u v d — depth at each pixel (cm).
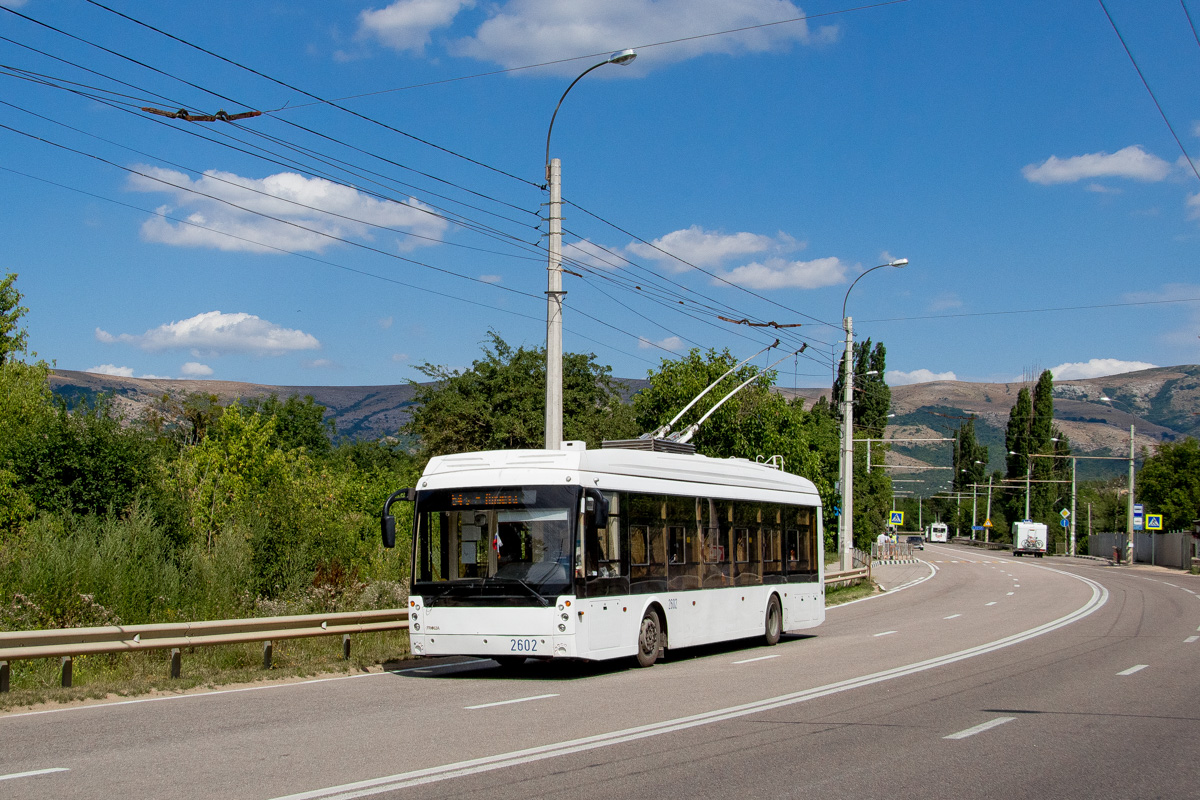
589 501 1467
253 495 2980
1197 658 1647
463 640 1431
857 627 2369
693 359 3778
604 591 1477
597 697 1232
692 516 1744
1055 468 10756
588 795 723
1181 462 9125
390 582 2109
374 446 6938
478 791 731
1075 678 1398
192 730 986
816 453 4103
